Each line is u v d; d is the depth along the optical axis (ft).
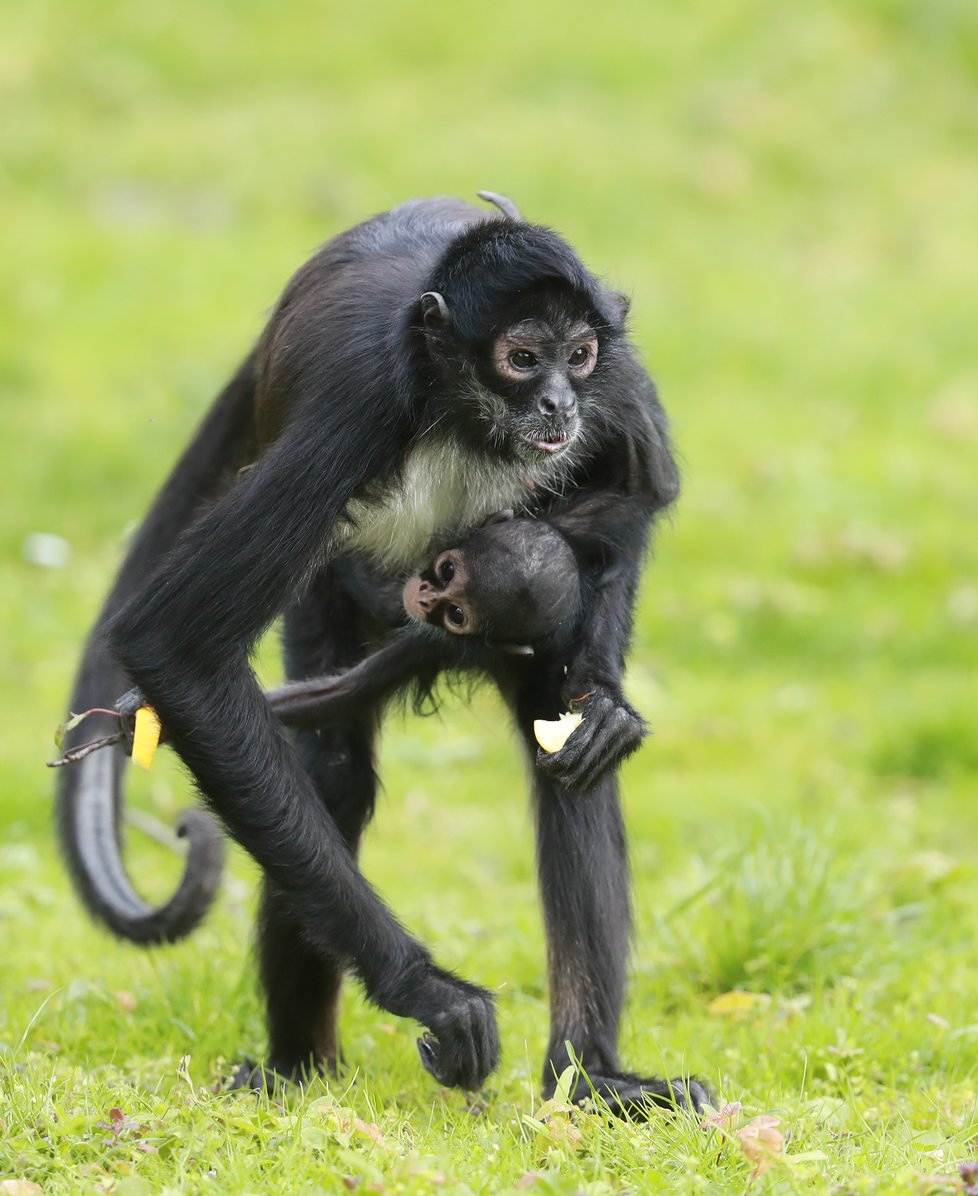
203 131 252.42
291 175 240.12
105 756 77.77
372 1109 57.98
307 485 59.31
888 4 297.94
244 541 58.49
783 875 83.15
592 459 68.39
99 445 172.96
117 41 275.39
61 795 77.71
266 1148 51.88
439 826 112.37
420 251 65.57
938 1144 55.83
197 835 71.61
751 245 236.43
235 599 58.39
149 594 58.59
